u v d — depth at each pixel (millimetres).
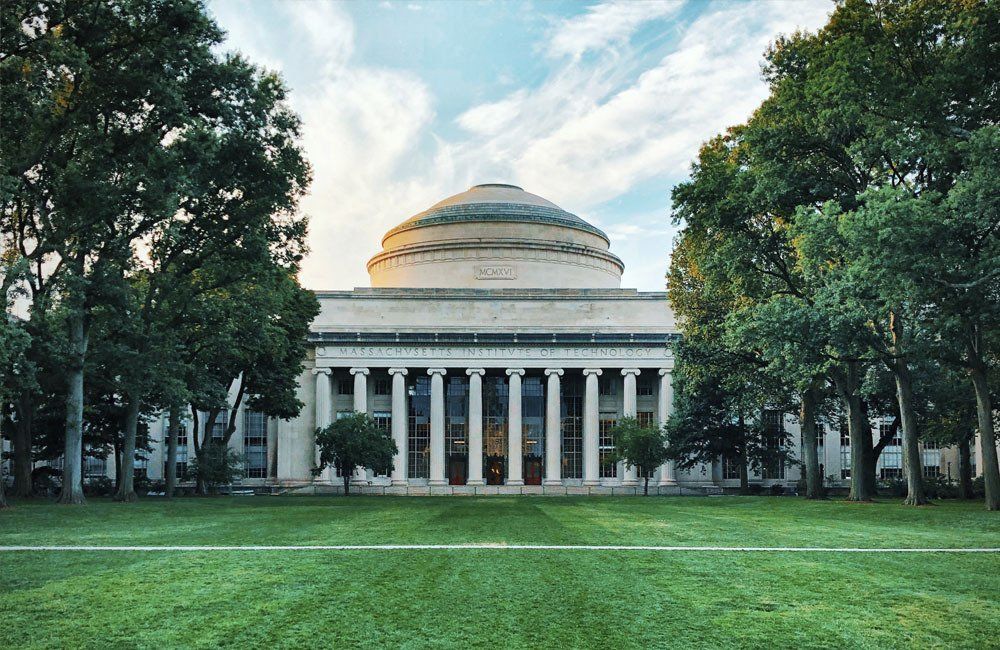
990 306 38938
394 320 104875
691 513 41625
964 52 40844
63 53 39094
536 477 103625
